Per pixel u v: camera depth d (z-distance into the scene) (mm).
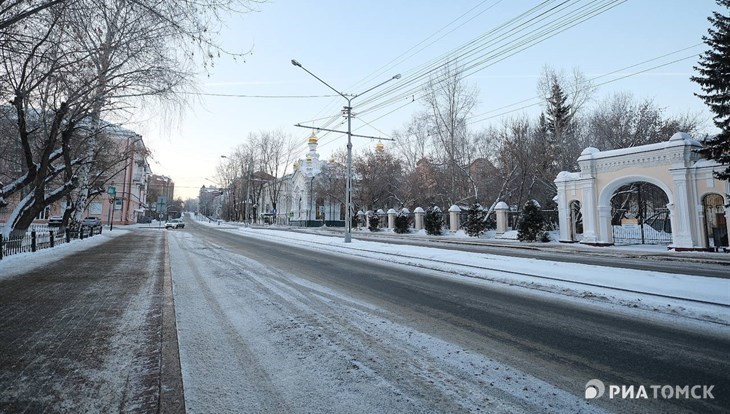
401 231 38656
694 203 17828
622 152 20594
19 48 8398
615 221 31594
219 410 3006
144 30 8797
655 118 33156
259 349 4383
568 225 23703
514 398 3240
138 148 21906
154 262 12203
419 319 5742
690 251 17578
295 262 12766
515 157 34031
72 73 9430
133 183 60125
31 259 12438
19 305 6273
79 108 11781
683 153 18062
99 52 8742
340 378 3617
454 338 4855
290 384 3488
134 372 3656
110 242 20875
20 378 3475
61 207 45719
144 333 4840
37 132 14812
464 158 36969
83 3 7465
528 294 7680
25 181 12586
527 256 15992
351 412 2984
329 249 18031
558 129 34656
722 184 16859
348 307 6445
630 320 5785
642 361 4129
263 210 82625
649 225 27469
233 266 11617
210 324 5375
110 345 4391
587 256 16562
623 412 3035
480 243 24266
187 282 8805
